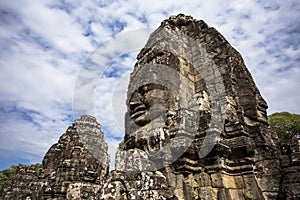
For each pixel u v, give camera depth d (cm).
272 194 840
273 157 912
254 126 1012
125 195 682
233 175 869
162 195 653
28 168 1834
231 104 1025
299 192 774
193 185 810
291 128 2986
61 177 1496
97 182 1470
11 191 1681
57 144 2019
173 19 1470
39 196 1667
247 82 1126
